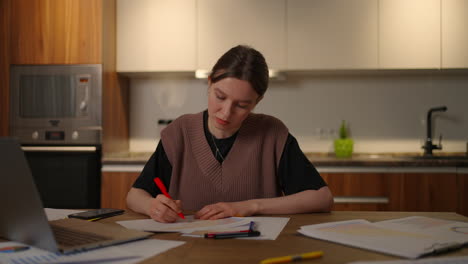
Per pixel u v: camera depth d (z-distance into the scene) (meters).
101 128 2.73
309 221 1.06
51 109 2.76
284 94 3.20
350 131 3.16
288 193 1.37
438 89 3.12
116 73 2.97
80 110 2.74
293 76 3.20
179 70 2.89
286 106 3.20
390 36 2.80
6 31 2.79
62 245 0.77
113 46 2.90
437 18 2.78
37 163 2.70
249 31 2.85
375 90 3.15
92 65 2.73
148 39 2.90
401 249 0.76
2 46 2.79
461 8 2.77
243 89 1.11
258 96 1.18
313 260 0.72
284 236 0.90
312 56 2.83
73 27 2.74
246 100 1.13
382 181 2.53
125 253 0.75
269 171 1.41
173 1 2.89
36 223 0.74
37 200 0.71
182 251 0.77
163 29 2.90
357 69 2.83
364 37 2.81
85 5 2.73
